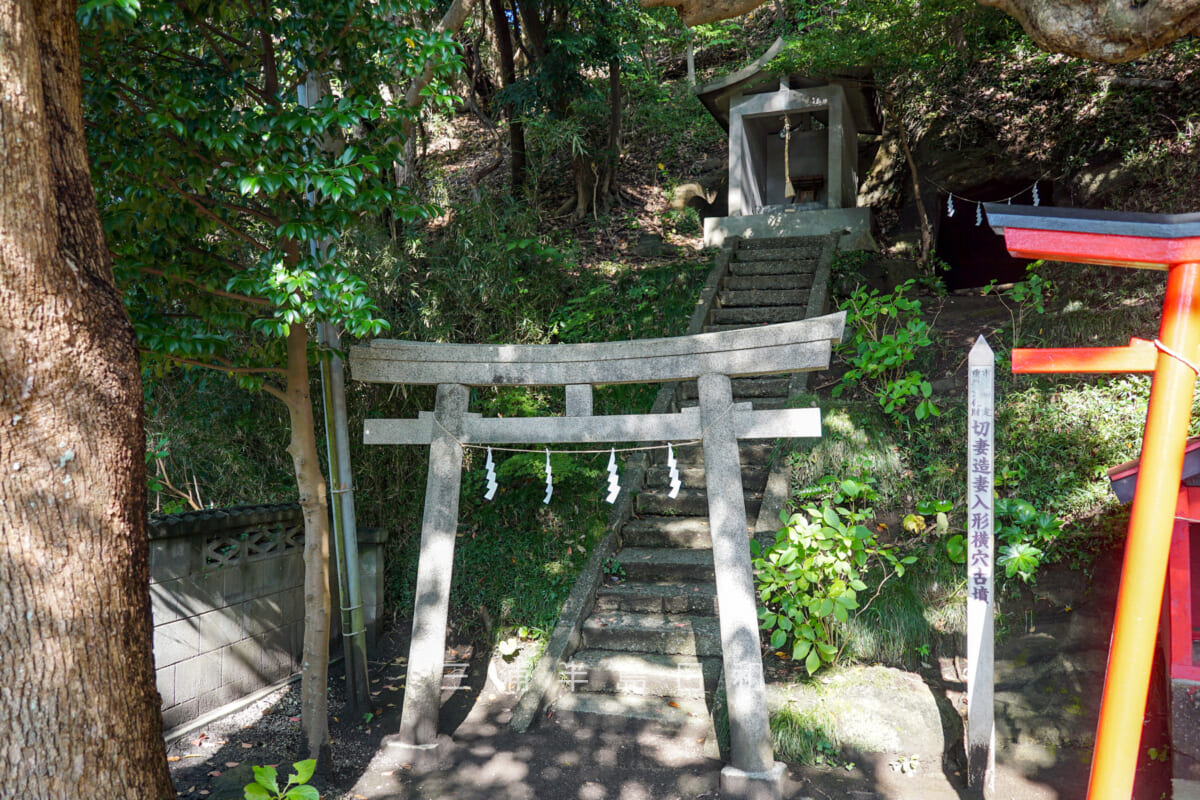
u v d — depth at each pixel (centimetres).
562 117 866
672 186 1008
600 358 403
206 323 353
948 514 489
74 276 183
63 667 174
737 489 380
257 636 487
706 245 859
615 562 532
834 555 407
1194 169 643
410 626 568
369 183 340
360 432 600
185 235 345
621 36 859
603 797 365
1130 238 219
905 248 855
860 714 398
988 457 354
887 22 722
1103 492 458
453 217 659
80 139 196
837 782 370
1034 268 618
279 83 409
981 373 355
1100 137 746
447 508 414
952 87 891
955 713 399
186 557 432
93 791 177
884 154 1001
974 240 960
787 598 424
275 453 596
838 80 812
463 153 1088
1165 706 361
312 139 354
